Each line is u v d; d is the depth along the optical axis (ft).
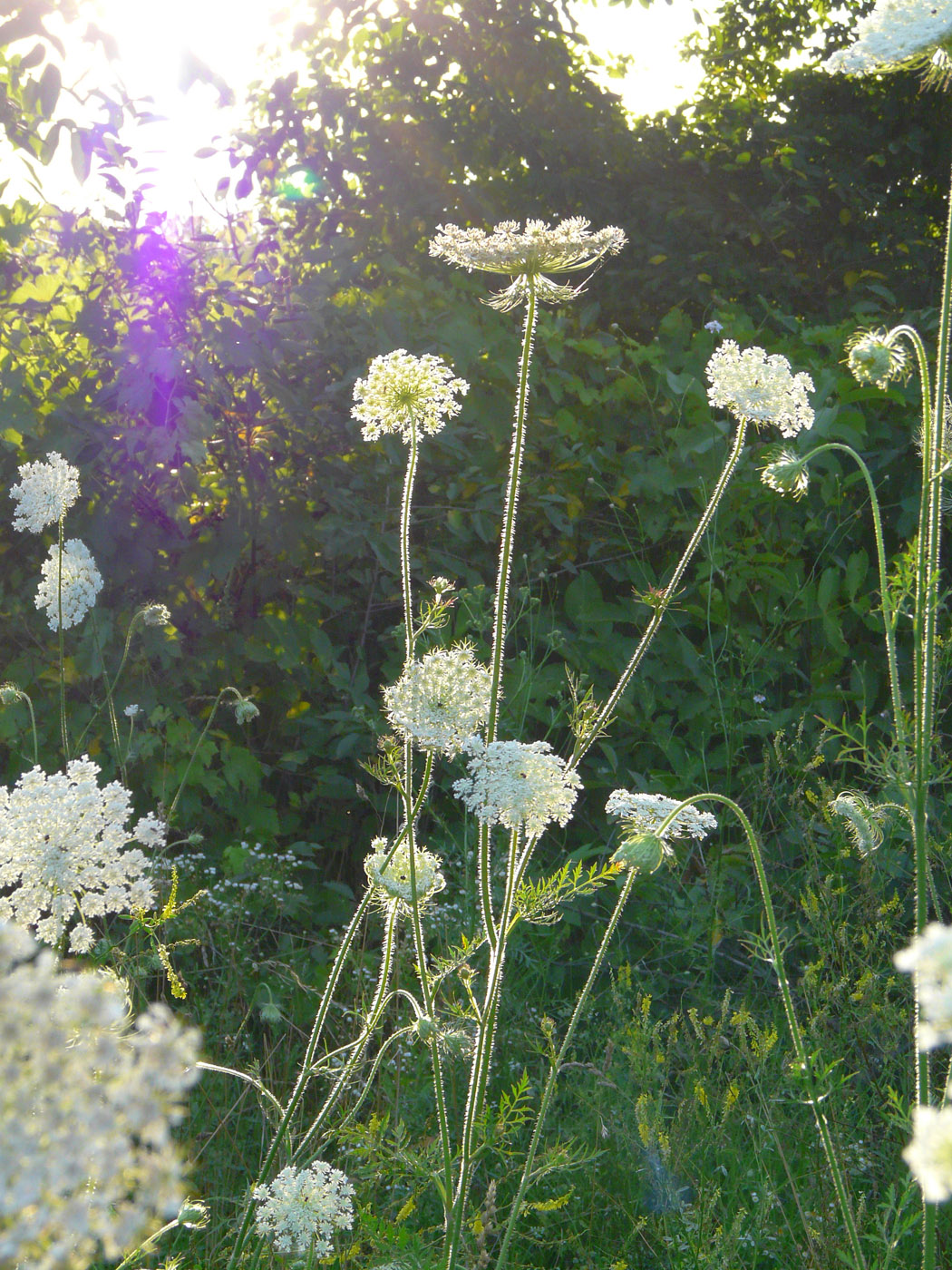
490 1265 8.79
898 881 13.28
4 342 14.16
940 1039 2.52
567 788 6.35
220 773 14.38
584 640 14.98
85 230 14.10
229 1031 11.09
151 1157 2.56
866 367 7.80
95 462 13.50
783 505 15.84
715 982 13.14
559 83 21.57
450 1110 10.30
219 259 14.94
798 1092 9.77
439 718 6.32
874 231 24.44
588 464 15.74
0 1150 2.36
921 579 7.22
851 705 15.64
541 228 6.68
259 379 13.93
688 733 14.92
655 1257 8.82
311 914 13.66
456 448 14.78
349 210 18.12
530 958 12.51
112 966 7.70
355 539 14.16
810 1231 8.28
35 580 13.39
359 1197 8.89
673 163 23.06
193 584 14.42
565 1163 7.41
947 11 6.91
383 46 19.99
